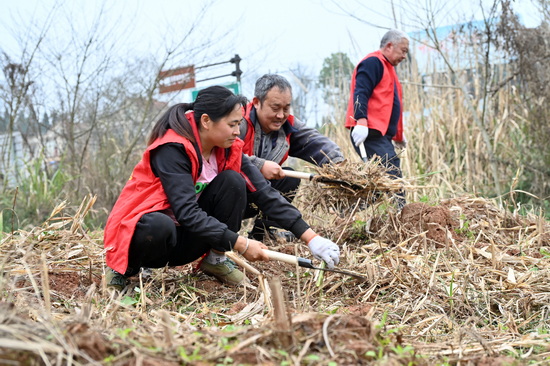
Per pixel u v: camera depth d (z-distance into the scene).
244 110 4.54
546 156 7.81
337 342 2.15
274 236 4.78
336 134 8.38
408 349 2.28
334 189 4.50
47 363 1.81
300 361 2.04
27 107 10.02
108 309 2.98
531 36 7.76
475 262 4.06
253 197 3.71
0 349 1.85
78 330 2.03
